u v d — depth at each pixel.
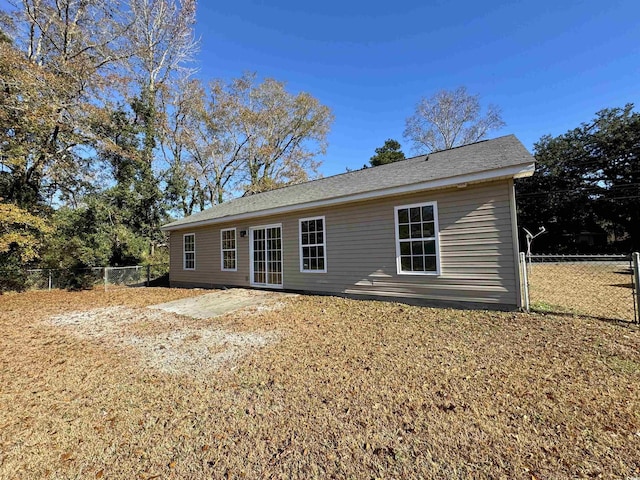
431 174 6.48
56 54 13.22
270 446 2.31
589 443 2.16
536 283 9.85
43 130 11.67
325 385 3.24
